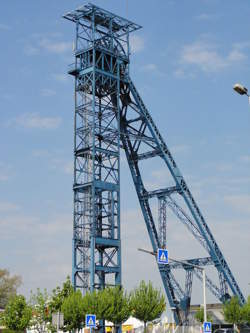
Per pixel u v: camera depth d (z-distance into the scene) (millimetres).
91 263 101438
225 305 111812
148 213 118500
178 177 114625
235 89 44125
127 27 119562
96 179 108500
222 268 110812
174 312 112938
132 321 122500
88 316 66000
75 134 110812
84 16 115188
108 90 114500
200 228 112500
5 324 103188
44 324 105750
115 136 111875
